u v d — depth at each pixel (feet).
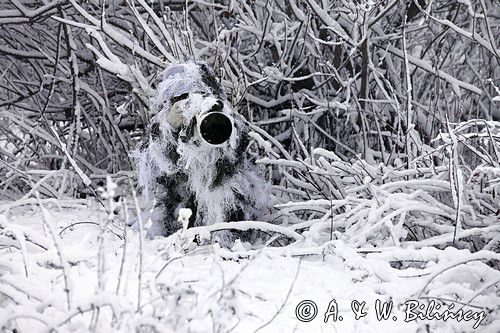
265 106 27.63
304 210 24.13
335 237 19.89
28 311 12.51
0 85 31.86
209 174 19.75
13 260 15.89
